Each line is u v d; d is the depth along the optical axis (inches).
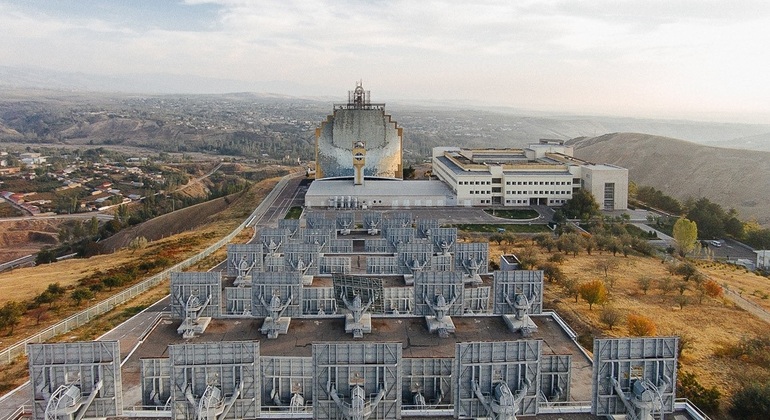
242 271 3604.8
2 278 5329.7
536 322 2827.3
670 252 6003.9
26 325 3836.1
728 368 3184.1
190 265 5319.9
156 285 4722.0
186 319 2687.0
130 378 2652.6
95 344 1856.5
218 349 1891.0
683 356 3331.7
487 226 7219.5
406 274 3617.1
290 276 2810.0
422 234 4795.8
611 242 5876.0
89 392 1863.9
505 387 1860.2
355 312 2615.7
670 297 4429.1
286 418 1936.5
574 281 4434.1
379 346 1862.7
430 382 2204.7
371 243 4424.2
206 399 1817.2
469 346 1887.3
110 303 4128.9
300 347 2480.3
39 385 1851.6
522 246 6146.7
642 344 1914.4
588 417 1956.2
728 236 7081.7
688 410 2006.6
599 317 3922.2
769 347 3383.4
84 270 5492.1
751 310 4151.1
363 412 1819.6
